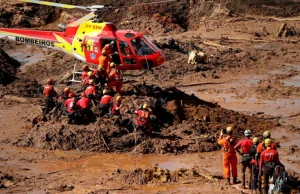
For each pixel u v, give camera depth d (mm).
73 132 34844
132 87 40625
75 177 30234
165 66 55312
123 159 33156
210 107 40312
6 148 34812
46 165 32156
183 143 34594
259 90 48562
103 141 34312
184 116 38500
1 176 29750
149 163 32531
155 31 75812
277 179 26359
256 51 61969
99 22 42469
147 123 35000
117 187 28453
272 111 42688
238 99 46188
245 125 38250
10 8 81000
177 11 80188
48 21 81500
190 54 56719
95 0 83750
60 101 36906
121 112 36094
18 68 59156
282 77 52750
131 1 81875
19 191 28125
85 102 35875
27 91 46812
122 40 40844
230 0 80562
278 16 77438
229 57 59250
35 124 37500
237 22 74750
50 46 45375
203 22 76250
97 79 39031
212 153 34188
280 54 60906
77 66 55812
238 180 29688
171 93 41188
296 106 44062
